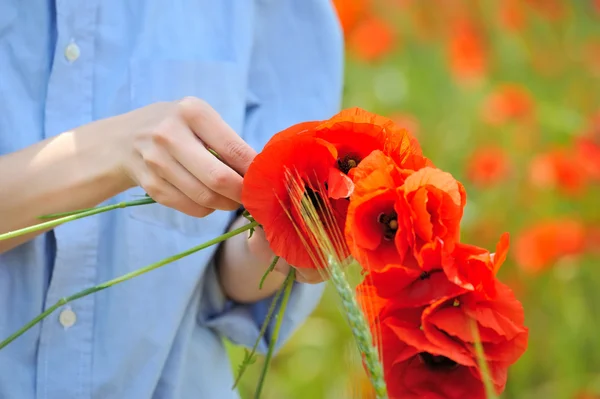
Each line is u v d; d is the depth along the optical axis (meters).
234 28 1.53
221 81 1.51
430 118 3.00
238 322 1.52
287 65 1.58
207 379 1.51
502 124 2.81
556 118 2.75
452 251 1.27
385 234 1.30
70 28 1.47
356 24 3.07
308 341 2.69
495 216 2.72
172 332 1.47
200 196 1.35
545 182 2.60
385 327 1.28
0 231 1.42
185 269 1.48
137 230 1.47
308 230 1.30
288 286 1.43
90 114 1.47
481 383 1.29
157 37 1.50
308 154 1.31
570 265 2.54
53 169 1.40
